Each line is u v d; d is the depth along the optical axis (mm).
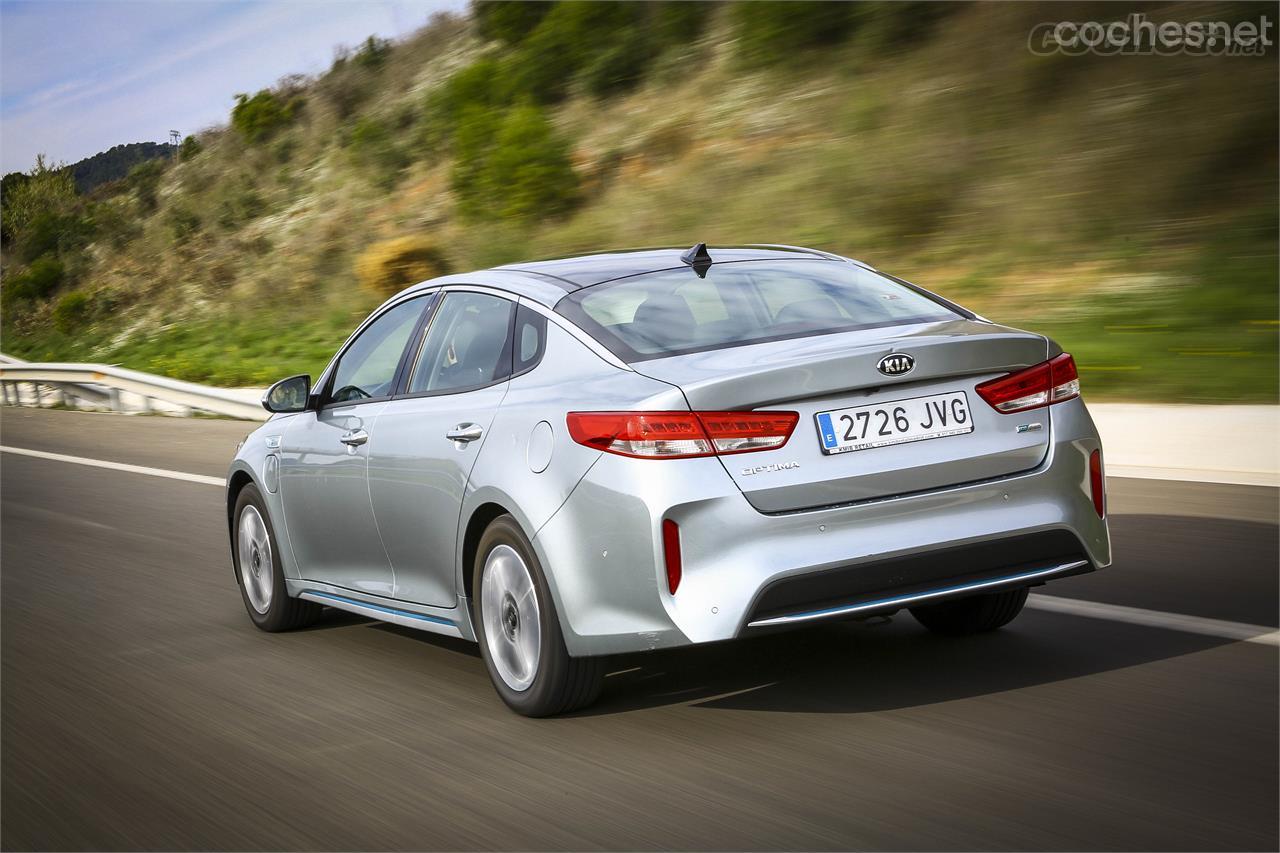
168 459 13531
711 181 22781
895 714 4133
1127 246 15617
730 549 3764
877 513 3850
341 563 5438
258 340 27609
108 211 50094
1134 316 13445
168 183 49969
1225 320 12719
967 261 17016
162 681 5312
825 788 3551
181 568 7805
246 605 6262
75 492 11625
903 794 3465
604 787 3699
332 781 3947
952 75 20953
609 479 3867
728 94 26047
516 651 4344
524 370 4453
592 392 4055
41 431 18078
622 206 23781
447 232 27703
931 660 4691
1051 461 4094
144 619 6520
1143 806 3273
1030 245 16578
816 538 3793
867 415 3895
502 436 4305
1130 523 6945
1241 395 10680
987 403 4043
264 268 35688
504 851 3311
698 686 4570
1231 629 4867
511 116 27297
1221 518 6914
